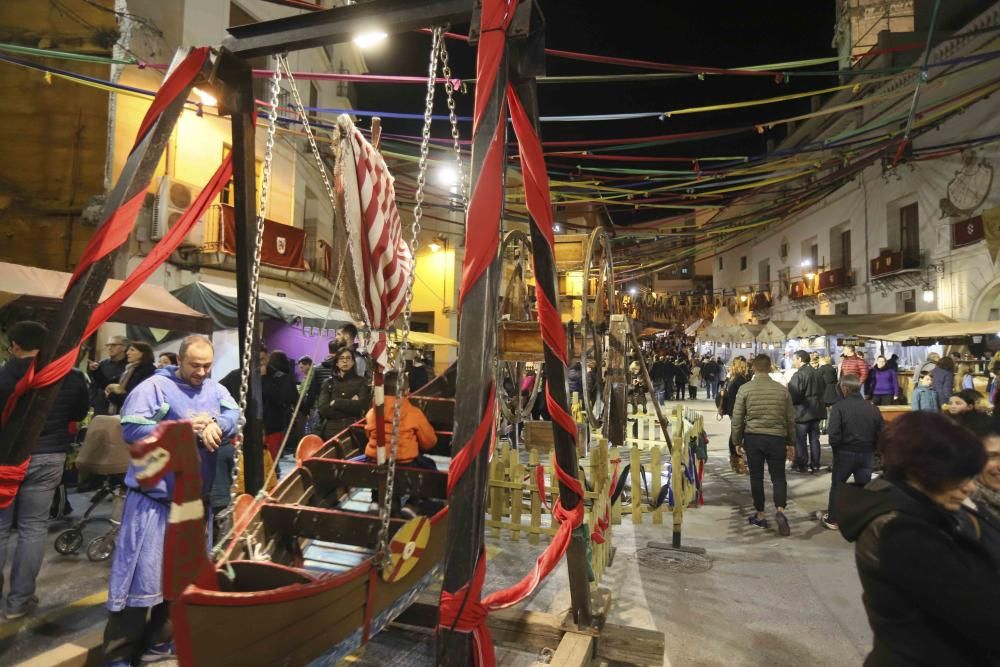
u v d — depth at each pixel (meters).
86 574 4.40
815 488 8.00
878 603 1.50
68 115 9.64
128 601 2.77
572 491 3.06
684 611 4.02
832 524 6.00
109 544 4.77
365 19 2.62
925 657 1.41
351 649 2.45
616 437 6.63
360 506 5.68
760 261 32.03
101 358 8.91
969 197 15.13
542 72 2.57
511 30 2.25
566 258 7.74
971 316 15.23
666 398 22.09
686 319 25.77
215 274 11.54
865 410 5.84
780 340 18.22
